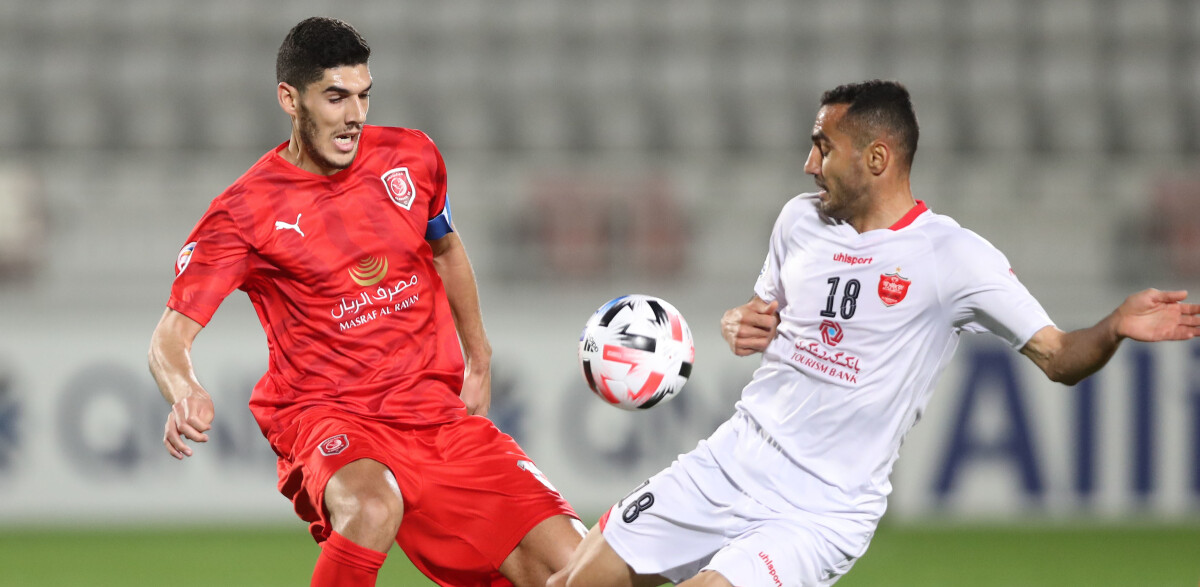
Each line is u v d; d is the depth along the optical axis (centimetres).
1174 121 4884
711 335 3559
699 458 1366
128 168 4584
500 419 3531
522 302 3588
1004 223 4109
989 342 3475
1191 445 3447
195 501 3459
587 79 5006
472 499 1452
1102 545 3089
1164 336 1138
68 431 3438
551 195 4006
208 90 4922
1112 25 5044
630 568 1361
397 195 1460
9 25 4966
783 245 1397
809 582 1277
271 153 1448
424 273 1488
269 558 2922
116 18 5025
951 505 3469
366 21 5078
